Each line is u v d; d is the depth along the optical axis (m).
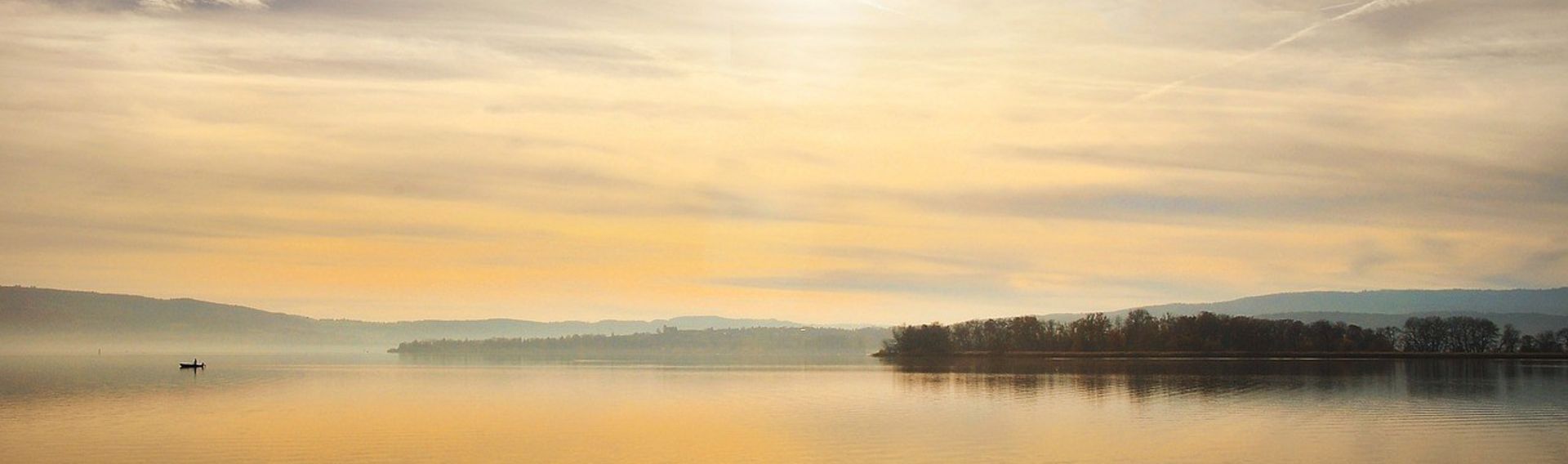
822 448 73.12
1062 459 67.69
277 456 71.12
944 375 178.62
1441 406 102.44
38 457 70.94
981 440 76.44
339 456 70.75
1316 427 83.81
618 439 78.75
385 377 184.75
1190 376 166.12
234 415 99.19
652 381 164.38
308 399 120.25
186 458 69.75
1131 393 123.62
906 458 68.38
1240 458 67.75
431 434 82.56
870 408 104.75
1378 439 76.25
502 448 73.94
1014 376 172.12
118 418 95.56
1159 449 71.56
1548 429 82.19
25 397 124.31
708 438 79.12
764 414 97.88
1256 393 122.38
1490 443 74.31
